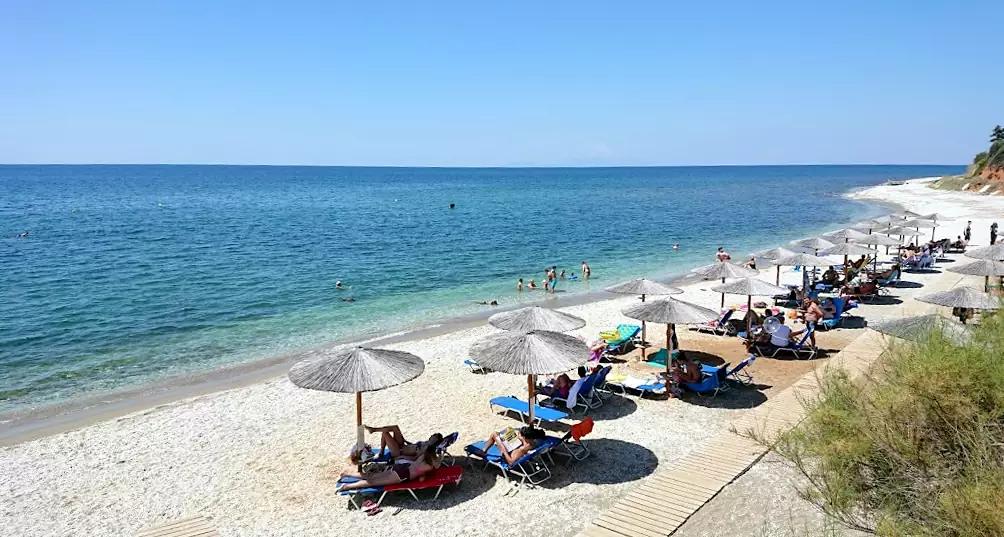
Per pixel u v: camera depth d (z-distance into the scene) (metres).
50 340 18.48
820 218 57.75
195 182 154.62
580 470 9.67
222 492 9.39
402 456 9.29
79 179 165.25
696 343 16.67
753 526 7.68
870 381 9.80
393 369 9.21
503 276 29.53
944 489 6.48
